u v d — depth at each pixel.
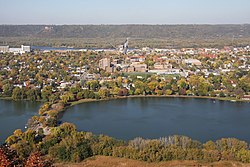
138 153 160.88
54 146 167.50
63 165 154.62
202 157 161.25
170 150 163.50
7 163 77.81
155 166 154.25
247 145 182.25
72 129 190.38
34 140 186.38
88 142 172.88
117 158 162.25
